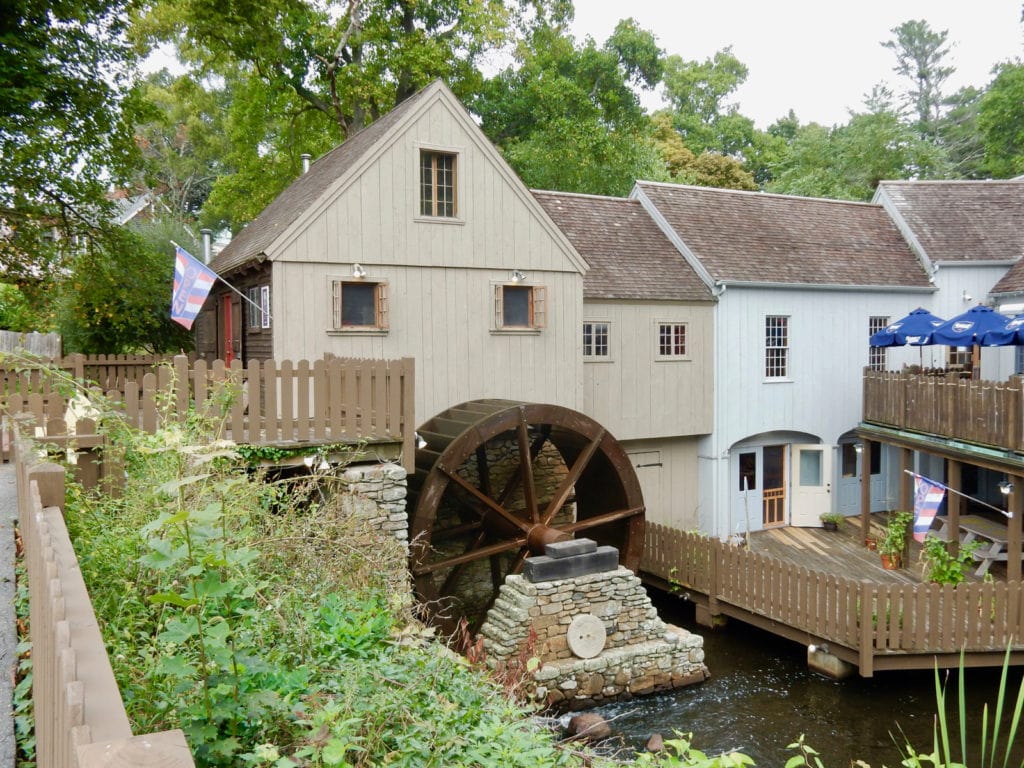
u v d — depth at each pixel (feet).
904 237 71.51
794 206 71.15
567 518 54.19
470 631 43.98
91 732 6.52
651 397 58.08
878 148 123.03
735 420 61.26
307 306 44.09
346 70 76.95
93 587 16.37
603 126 88.28
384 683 16.20
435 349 48.01
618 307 56.65
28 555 16.17
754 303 61.72
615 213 63.82
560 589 37.29
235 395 28.58
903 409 53.16
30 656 14.02
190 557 10.82
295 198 51.90
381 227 46.01
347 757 12.98
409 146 46.70
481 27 75.00
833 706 36.99
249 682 12.54
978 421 45.42
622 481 48.60
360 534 26.86
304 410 31.30
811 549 56.90
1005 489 43.70
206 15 70.49
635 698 38.14
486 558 51.65
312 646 16.87
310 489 27.02
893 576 49.52
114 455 22.90
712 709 36.94
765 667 41.75
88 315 63.62
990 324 48.70
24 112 46.09
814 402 64.64
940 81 182.39
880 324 67.56
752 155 145.38
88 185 54.24
